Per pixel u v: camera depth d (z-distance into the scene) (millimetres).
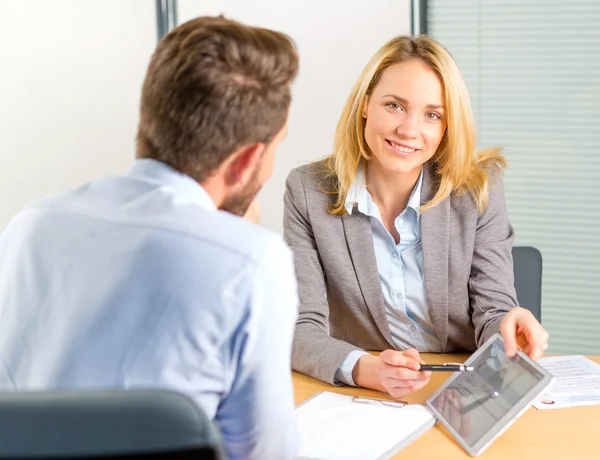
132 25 3246
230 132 1023
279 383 1027
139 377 966
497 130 3145
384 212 1901
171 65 1022
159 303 967
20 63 3037
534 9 3045
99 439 657
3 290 1074
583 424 1405
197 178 1062
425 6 3129
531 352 1545
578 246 3133
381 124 1750
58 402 668
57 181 3160
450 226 1859
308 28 3217
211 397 1009
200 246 977
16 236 1082
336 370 1626
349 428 1399
